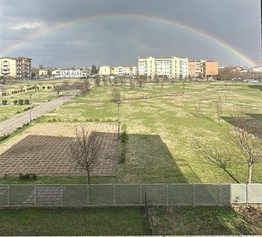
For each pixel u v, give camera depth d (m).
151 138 38.50
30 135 40.38
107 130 43.88
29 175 24.45
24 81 188.62
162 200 19.30
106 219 17.84
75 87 129.75
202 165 27.81
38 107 71.94
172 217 18.03
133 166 27.53
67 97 96.06
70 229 16.80
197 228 16.91
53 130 43.91
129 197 19.34
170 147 34.03
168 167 27.28
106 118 55.09
